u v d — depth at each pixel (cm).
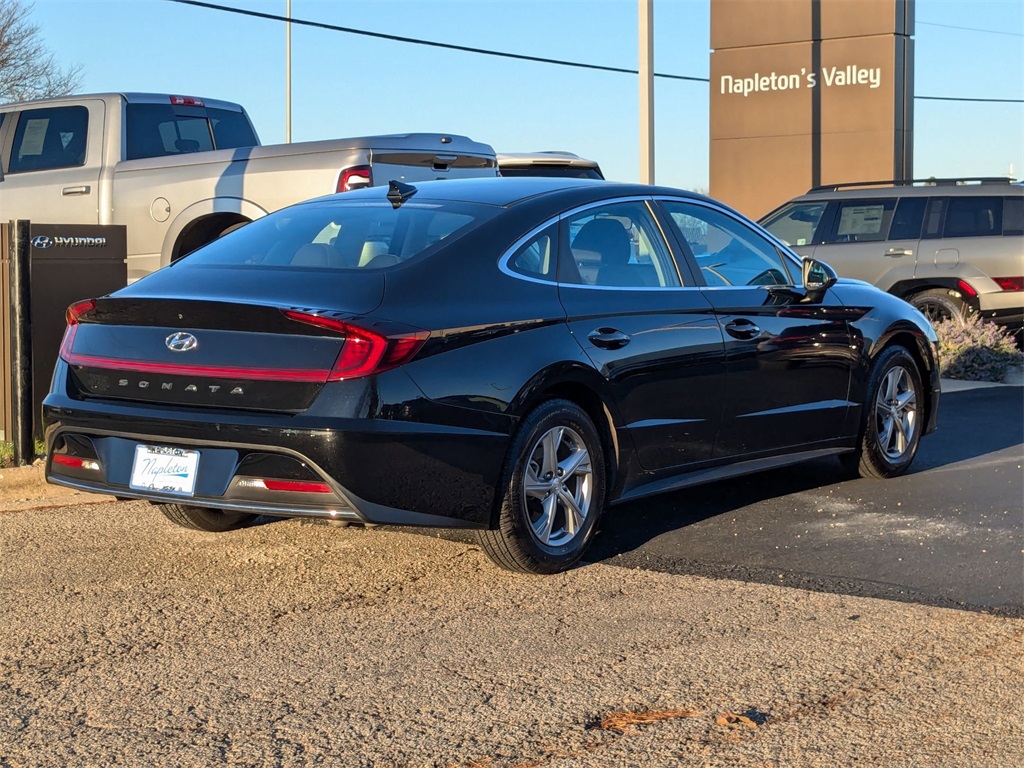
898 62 2308
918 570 539
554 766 335
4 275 774
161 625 460
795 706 379
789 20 2353
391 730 360
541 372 511
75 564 544
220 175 1029
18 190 1130
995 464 797
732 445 623
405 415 466
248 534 598
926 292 1436
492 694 389
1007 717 371
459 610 479
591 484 542
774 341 640
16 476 713
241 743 351
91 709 377
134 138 1117
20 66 4200
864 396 711
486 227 530
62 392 511
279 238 552
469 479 488
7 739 354
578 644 438
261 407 466
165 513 595
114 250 802
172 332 489
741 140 2417
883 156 2311
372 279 491
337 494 458
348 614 474
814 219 1488
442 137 1051
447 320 487
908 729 362
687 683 398
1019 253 1380
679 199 630
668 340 577
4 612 475
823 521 635
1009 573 534
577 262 557
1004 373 1309
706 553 571
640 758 340
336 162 980
